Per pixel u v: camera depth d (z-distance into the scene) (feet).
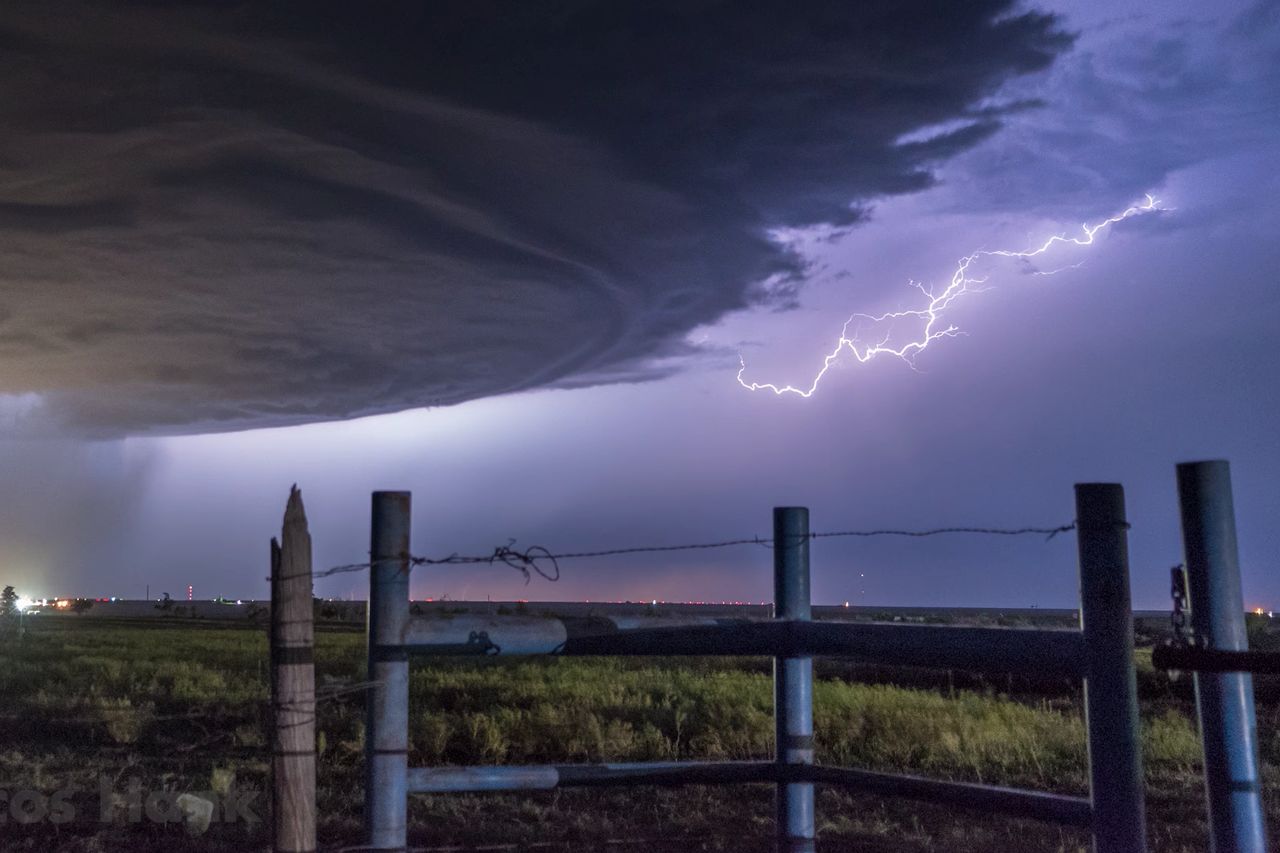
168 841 26.48
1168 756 42.42
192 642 136.87
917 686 74.59
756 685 68.03
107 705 49.80
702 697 61.41
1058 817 13.19
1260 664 12.12
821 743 44.91
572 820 29.45
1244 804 12.34
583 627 14.76
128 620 268.21
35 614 293.02
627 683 69.62
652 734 45.19
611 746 43.11
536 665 88.02
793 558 16.08
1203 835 29.17
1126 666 12.85
